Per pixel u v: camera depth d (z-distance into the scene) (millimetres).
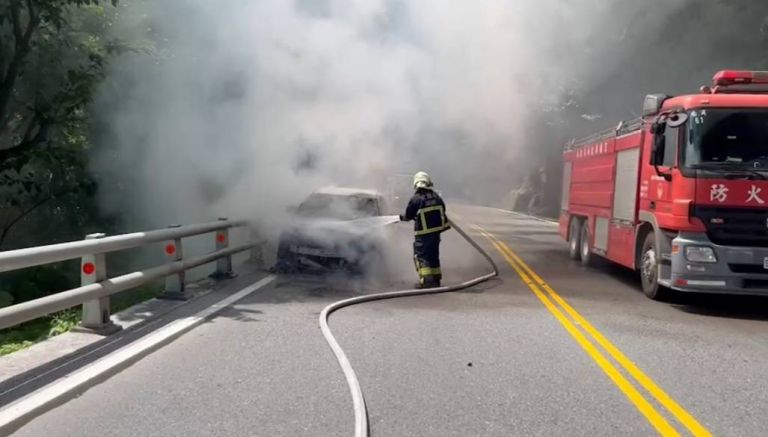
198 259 8727
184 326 6809
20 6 9516
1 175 10859
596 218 12750
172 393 4965
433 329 7324
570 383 5516
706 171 8430
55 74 11070
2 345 6301
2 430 4078
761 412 4941
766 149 8461
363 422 4379
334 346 6215
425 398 5055
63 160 11008
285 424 4430
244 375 5441
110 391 4969
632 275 12188
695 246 8461
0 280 9711
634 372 5875
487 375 5676
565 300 9391
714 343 7090
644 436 4414
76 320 7262
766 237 8344
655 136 9086
